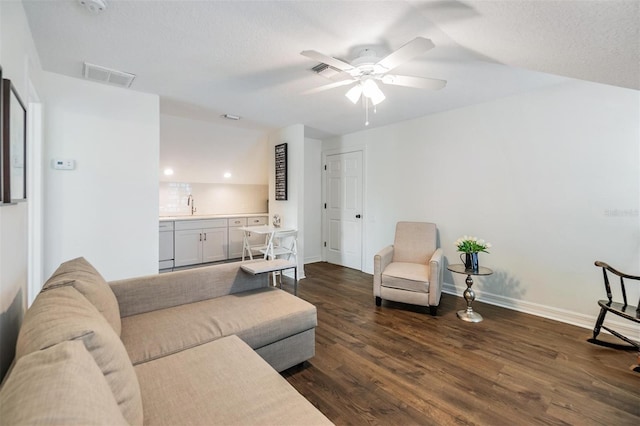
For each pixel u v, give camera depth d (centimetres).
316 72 251
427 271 320
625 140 252
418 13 166
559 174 286
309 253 544
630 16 128
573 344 240
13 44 145
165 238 443
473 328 270
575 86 274
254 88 289
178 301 205
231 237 516
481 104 337
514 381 192
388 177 438
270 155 484
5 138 122
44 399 58
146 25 183
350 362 213
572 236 280
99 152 280
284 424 100
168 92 301
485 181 336
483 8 150
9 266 139
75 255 271
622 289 233
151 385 119
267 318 184
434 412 164
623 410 166
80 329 87
